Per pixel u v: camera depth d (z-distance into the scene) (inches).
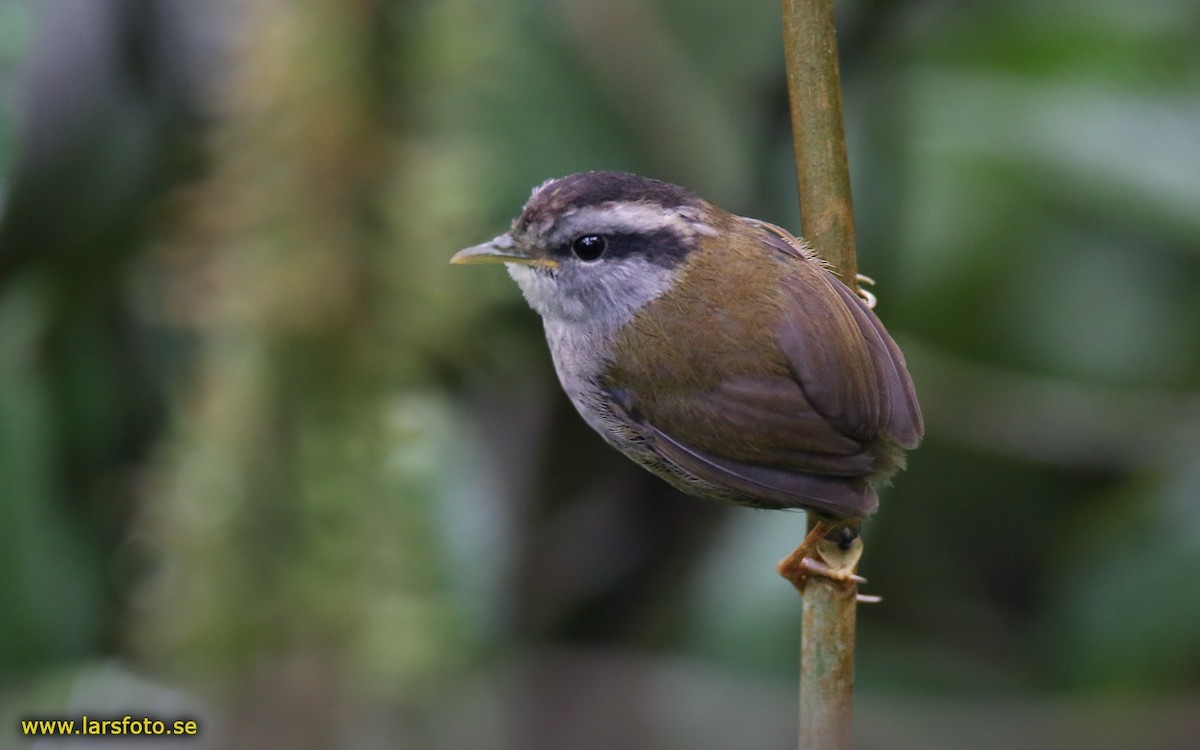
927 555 455.5
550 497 443.2
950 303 451.5
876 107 429.7
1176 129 453.7
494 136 413.4
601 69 438.6
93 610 357.4
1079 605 406.3
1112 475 448.8
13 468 354.3
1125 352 450.3
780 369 301.9
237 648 281.7
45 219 360.8
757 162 436.5
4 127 341.4
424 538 297.7
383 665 285.6
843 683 266.1
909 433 291.0
